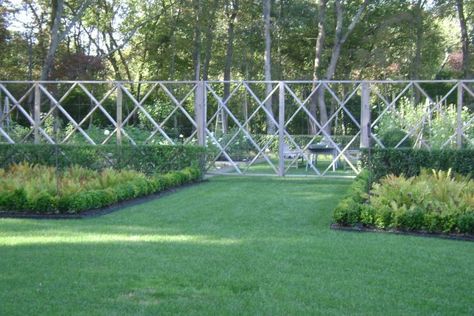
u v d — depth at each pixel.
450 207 8.26
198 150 15.46
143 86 37.72
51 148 15.23
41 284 5.42
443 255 6.83
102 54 32.56
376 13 36.88
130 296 5.11
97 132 18.05
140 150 15.22
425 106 17.05
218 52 38.28
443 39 36.81
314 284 5.56
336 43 32.31
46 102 25.44
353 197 9.46
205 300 5.02
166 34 35.69
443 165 13.86
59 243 7.25
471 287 5.56
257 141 22.33
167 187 13.13
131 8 34.94
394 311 4.83
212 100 29.17
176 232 8.13
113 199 10.38
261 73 39.94
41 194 9.51
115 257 6.50
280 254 6.77
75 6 32.88
